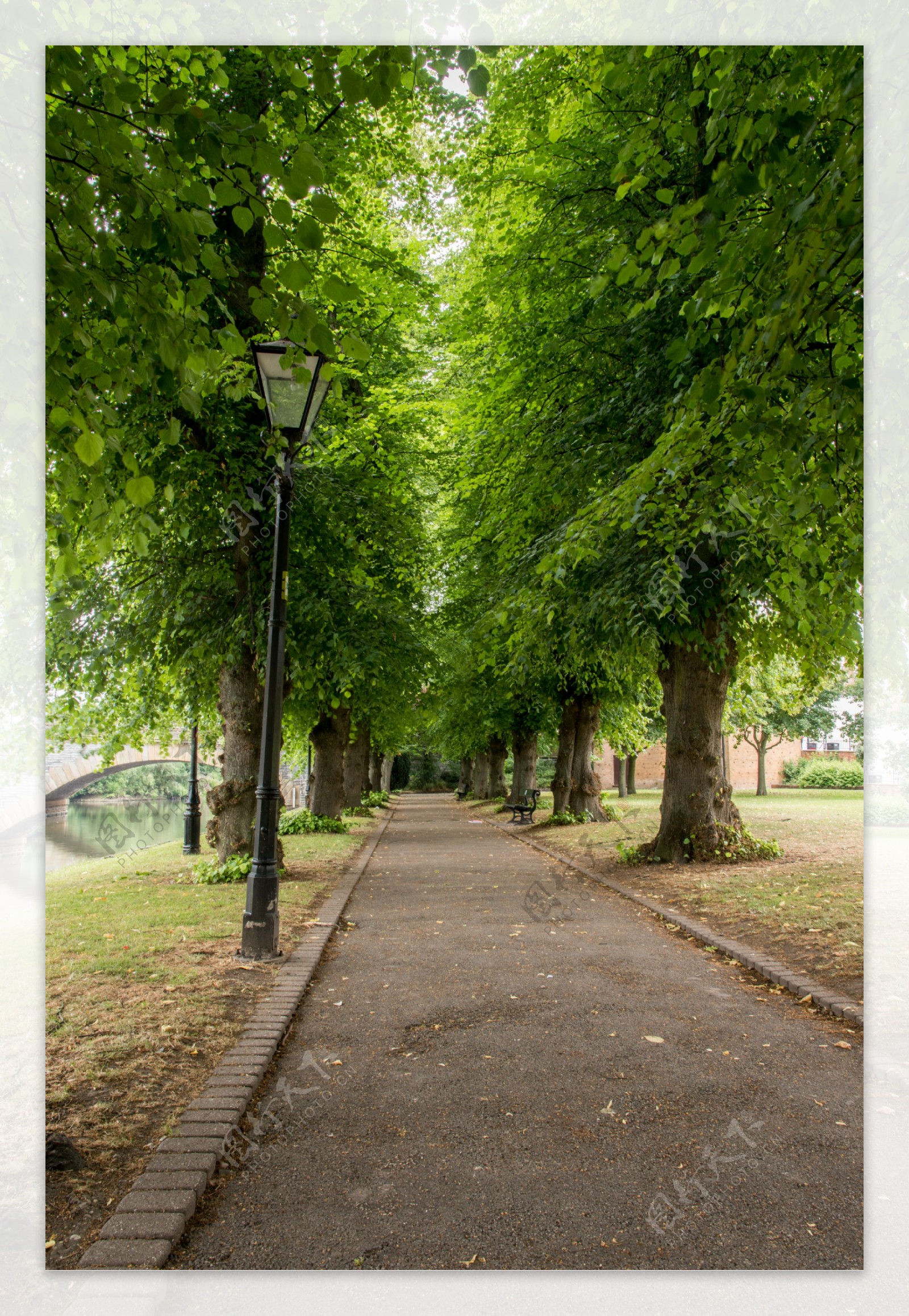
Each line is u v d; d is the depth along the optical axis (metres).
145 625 12.37
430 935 8.42
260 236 10.91
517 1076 4.52
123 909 9.16
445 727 31.41
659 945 7.77
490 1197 3.26
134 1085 4.22
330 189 11.48
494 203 13.54
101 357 3.73
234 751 12.24
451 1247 2.91
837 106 3.44
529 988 6.30
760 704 22.53
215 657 12.38
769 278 3.83
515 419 12.83
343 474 13.26
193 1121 3.81
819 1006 5.68
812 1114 3.98
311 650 11.84
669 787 13.09
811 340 4.29
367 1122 3.96
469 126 12.42
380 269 13.88
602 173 11.13
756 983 6.39
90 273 3.31
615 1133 3.80
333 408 14.04
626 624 11.36
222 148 2.99
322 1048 5.03
